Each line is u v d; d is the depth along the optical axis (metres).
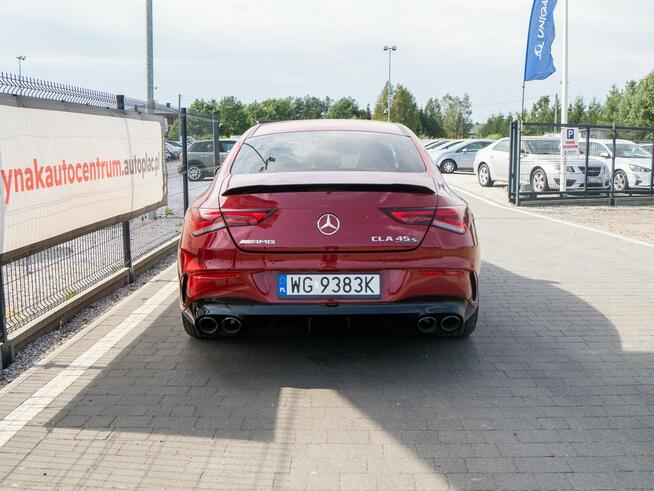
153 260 8.40
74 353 4.94
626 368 4.61
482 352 4.93
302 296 4.12
